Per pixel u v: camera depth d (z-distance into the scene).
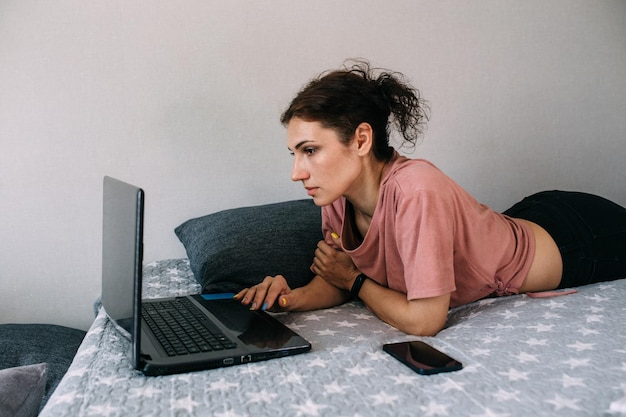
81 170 1.89
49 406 0.91
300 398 0.91
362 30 2.06
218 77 1.96
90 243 1.92
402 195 1.25
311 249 1.67
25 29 1.82
